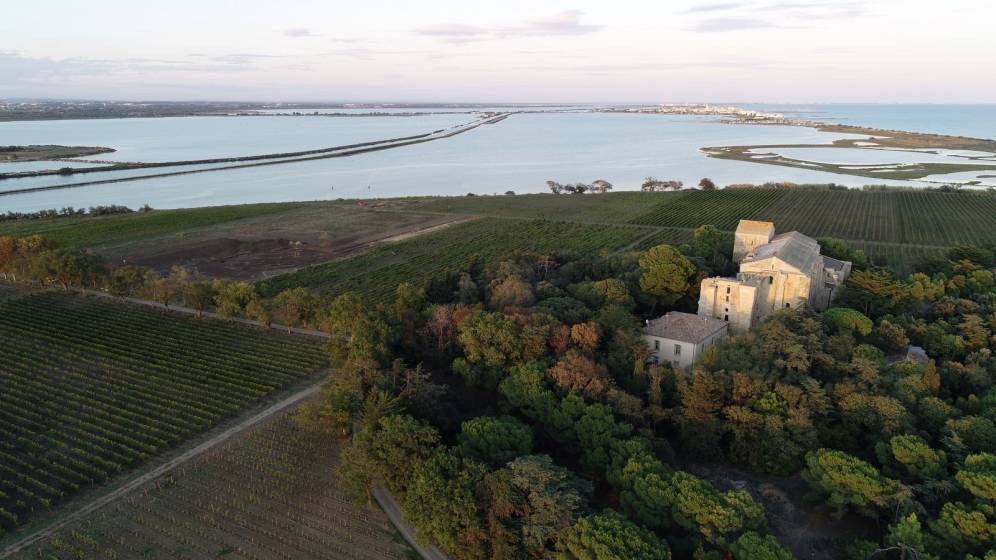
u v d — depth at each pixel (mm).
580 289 135125
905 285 129125
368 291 173125
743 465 91188
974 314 119250
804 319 111188
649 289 135625
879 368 99500
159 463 95000
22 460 94875
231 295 148000
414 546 77125
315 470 93062
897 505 75000
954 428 85750
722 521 69812
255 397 114375
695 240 166000
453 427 96000
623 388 102188
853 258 153625
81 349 134875
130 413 108375
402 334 122250
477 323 111562
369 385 101062
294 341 139625
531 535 70188
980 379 99562
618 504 83500
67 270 165375
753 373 96375
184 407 110375
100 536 78938
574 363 97625
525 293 129000
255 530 80250
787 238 141250
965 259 153750
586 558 65625
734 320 125438
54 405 111000
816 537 77500
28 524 81188
